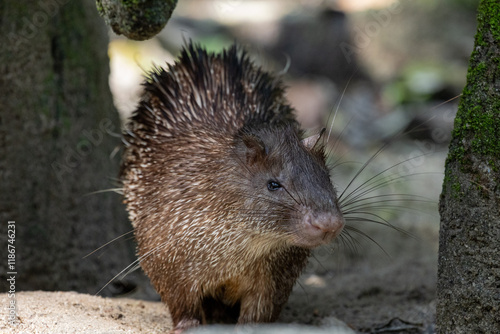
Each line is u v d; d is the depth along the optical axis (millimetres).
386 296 8797
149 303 7898
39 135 8312
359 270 10266
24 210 8289
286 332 6352
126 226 9766
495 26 5176
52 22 8359
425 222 12617
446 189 5656
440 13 21062
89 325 6020
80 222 8883
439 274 5777
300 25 21453
